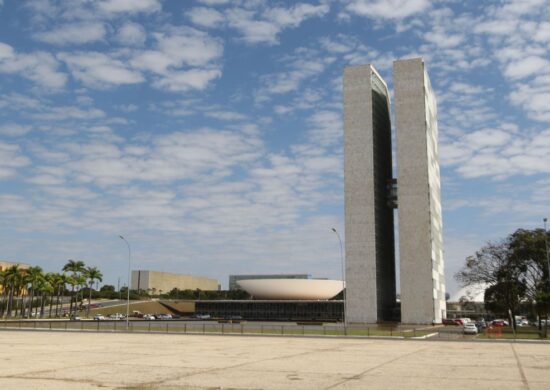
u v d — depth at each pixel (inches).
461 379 809.5
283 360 1103.0
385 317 4874.5
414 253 4473.4
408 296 4421.8
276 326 3021.7
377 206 4778.5
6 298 5369.1
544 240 3356.3
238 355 1226.0
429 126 4859.7
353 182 4714.6
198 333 2300.7
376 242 4640.8
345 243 4640.8
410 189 4579.2
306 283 6161.4
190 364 1010.1
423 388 713.0
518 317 5467.5
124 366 965.2
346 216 4680.1
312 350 1405.0
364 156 4729.3
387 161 5383.9
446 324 4045.3
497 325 3750.0
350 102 4854.8
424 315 4350.4
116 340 1812.3
